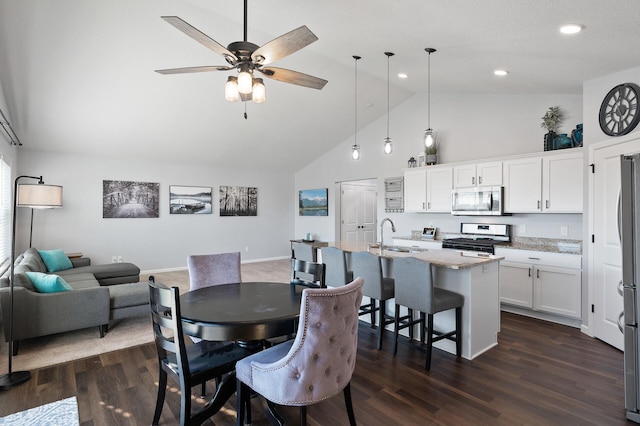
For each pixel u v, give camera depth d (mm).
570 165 3938
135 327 3809
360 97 6031
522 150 4793
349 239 8258
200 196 7473
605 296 3297
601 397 2348
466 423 2066
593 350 3137
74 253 5945
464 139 5457
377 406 2250
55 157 5891
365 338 3465
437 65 3949
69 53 3975
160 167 6953
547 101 4543
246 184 8195
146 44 4062
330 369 1703
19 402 2299
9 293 3031
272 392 1688
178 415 2154
